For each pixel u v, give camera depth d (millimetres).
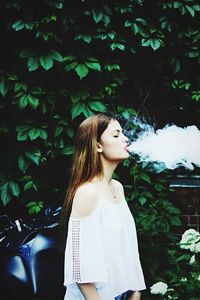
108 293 2115
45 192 4715
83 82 4648
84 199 2094
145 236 4469
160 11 4723
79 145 2266
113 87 4746
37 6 4445
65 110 4691
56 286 3180
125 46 4738
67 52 4586
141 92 5035
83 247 2053
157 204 4680
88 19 4547
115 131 2260
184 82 4922
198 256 4031
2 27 4570
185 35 4746
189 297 3934
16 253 3188
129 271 2213
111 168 2281
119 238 2162
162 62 4934
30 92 4445
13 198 4746
